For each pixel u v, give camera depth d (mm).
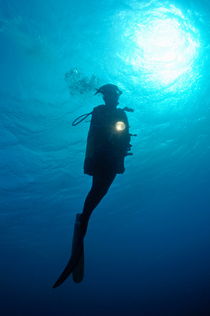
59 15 8617
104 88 3178
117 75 10422
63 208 21516
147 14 9047
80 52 9500
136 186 21688
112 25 9109
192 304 30453
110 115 2885
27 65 9516
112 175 2693
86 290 43281
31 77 9852
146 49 10039
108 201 23266
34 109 11008
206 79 12258
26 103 10719
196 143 17953
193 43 10422
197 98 13242
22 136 12430
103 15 8820
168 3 8891
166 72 11078
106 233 35625
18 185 16906
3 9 8266
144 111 12875
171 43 10102
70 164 15539
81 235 2557
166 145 16969
